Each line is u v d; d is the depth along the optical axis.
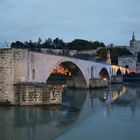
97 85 111.81
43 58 64.62
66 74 144.12
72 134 35.34
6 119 43.44
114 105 64.50
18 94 54.66
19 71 56.31
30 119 43.78
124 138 33.75
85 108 58.66
